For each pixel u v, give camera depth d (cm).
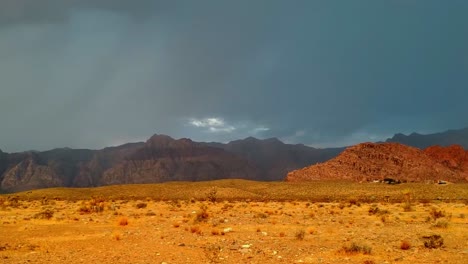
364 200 8588
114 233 2711
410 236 2572
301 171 19212
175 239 2434
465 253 1986
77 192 12275
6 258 1928
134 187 13150
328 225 3288
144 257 1912
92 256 1953
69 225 3350
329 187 12788
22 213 4775
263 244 2227
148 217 4078
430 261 1808
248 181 15312
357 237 2522
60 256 1966
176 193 11769
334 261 1798
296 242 2311
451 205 6456
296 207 5997
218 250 2048
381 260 1819
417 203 7388
